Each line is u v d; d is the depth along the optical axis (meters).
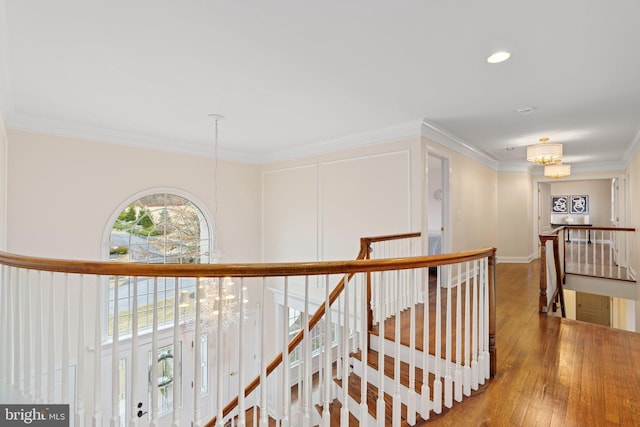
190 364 4.12
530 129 3.96
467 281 2.00
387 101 3.00
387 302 3.30
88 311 3.48
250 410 3.30
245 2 1.61
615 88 2.68
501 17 1.73
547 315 3.44
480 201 5.70
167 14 1.71
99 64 2.26
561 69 2.34
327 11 1.68
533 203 7.24
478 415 1.82
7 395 1.77
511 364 2.37
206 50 2.08
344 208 4.45
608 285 4.73
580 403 1.89
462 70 2.37
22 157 3.35
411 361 1.75
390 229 3.95
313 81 2.56
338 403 2.45
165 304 4.12
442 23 1.79
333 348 3.94
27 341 1.68
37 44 1.99
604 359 2.43
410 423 1.73
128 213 4.22
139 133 4.08
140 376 3.79
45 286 3.12
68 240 3.65
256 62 2.24
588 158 5.93
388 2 1.61
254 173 5.67
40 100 2.92
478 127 3.88
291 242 5.18
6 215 3.22
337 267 1.47
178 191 4.64
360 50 2.09
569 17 1.72
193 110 3.23
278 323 5.24
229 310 2.90
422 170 3.69
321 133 4.15
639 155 4.35
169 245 4.61
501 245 6.86
